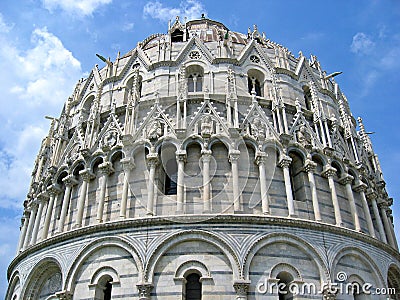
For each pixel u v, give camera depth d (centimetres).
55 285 2925
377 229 3334
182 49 3747
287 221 2698
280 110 3344
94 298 2562
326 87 4044
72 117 4006
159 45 3888
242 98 3394
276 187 2973
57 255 2848
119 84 3834
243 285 2431
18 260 3281
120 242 2659
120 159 3145
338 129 3619
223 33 4331
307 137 3309
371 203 3453
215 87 3522
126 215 2852
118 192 3017
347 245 2819
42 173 3847
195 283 2527
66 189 3206
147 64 3753
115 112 3491
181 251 2569
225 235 2594
